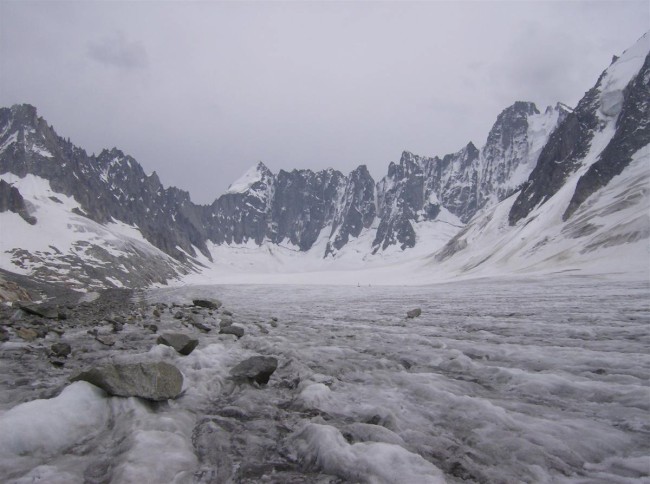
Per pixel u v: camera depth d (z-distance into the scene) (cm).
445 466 432
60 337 1283
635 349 1004
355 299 4384
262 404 634
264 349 1109
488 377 798
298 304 3681
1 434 430
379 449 430
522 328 1441
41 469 396
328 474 410
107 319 1756
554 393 682
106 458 427
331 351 1055
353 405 624
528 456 445
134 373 603
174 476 390
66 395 546
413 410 603
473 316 1956
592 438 490
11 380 724
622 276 5369
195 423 550
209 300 3031
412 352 1041
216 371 809
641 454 451
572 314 1820
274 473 415
